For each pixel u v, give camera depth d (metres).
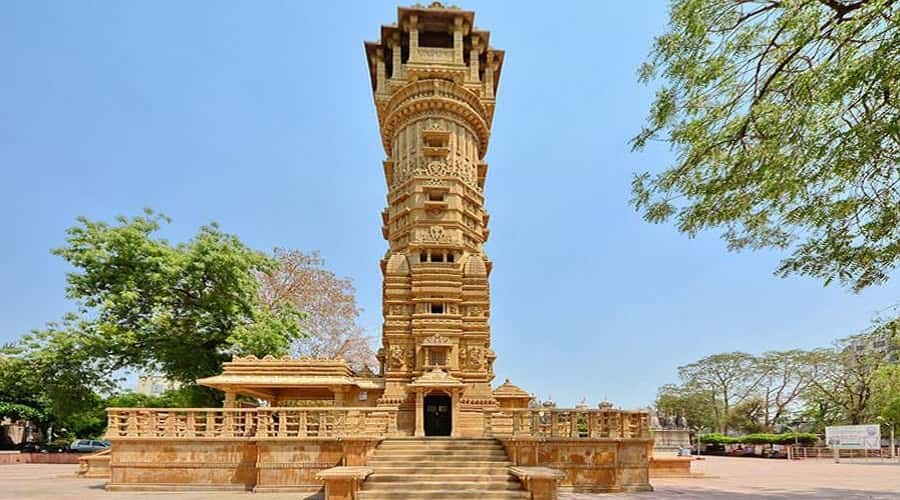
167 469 25.94
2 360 37.06
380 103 41.47
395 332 34.84
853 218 15.20
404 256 36.62
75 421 59.25
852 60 12.67
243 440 26.09
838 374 77.25
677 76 16.42
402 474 23.94
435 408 33.03
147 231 38.31
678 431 68.44
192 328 38.19
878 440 58.16
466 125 40.19
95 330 36.38
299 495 24.03
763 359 85.25
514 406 38.03
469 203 39.31
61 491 25.02
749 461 56.53
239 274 38.22
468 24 41.72
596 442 25.91
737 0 15.30
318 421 27.73
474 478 23.42
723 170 16.55
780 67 14.80
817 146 13.80
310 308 51.66
